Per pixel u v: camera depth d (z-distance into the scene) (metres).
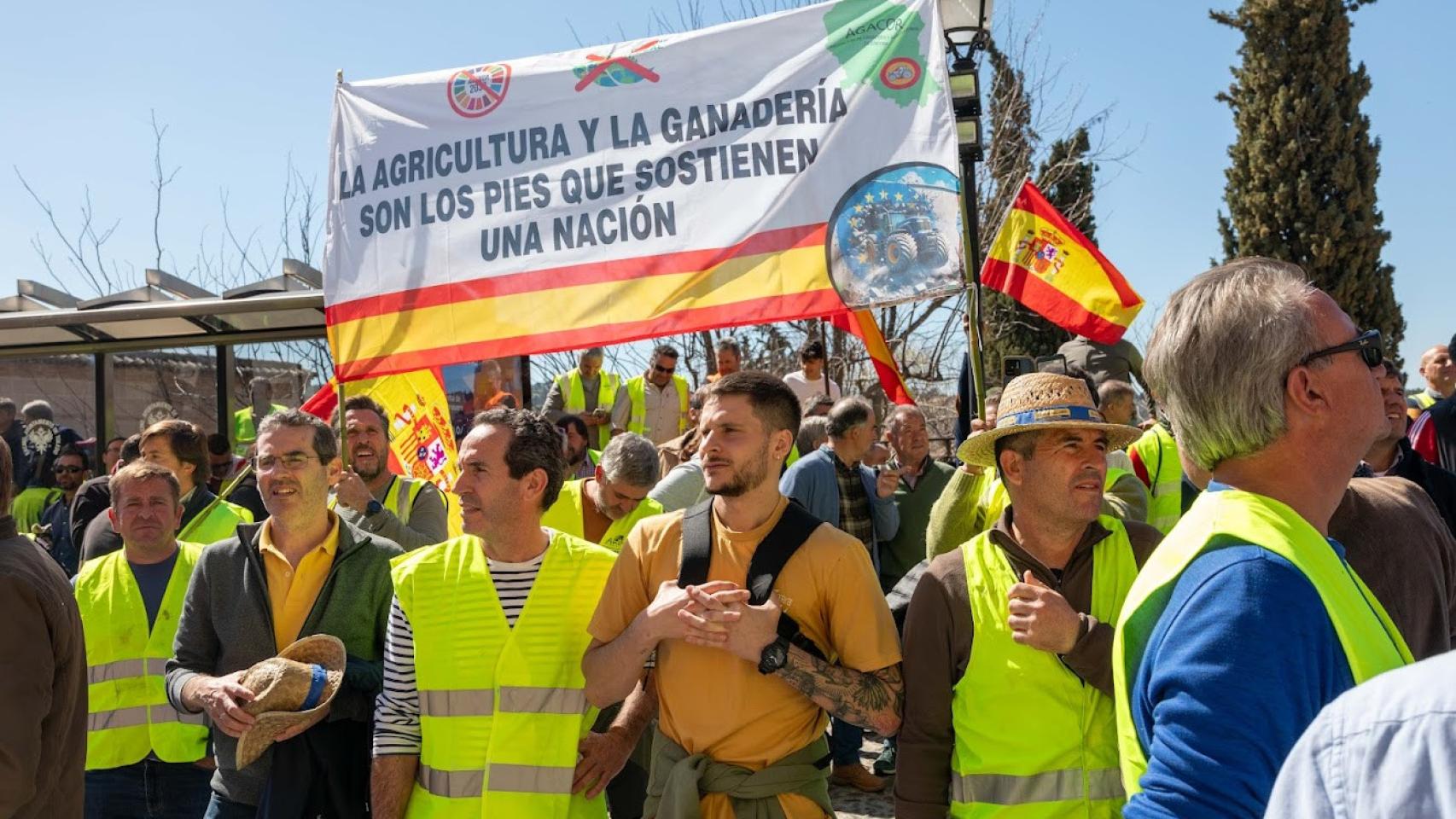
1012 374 4.78
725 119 5.10
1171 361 1.73
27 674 2.50
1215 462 1.72
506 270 5.30
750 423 2.86
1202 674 1.45
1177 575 1.59
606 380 10.67
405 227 5.50
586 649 3.15
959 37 5.91
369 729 3.57
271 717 3.20
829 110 4.98
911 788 2.74
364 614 3.70
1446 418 4.83
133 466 4.46
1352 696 0.97
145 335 9.91
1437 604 2.53
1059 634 2.46
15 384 10.67
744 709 2.82
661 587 2.85
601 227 5.19
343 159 5.68
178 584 4.44
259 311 9.06
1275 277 1.69
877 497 6.31
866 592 2.83
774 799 2.80
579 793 3.25
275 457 3.71
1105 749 2.53
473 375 8.57
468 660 3.19
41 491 9.52
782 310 4.89
